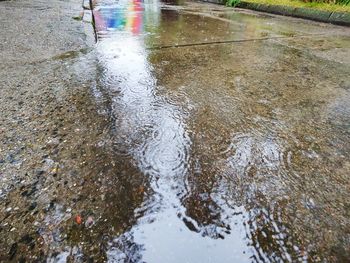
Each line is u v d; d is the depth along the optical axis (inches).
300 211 39.3
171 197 41.0
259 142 54.4
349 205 40.4
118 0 273.9
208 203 40.3
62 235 34.5
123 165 46.6
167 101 68.9
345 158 50.7
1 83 72.8
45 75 79.5
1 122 56.4
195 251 33.7
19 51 97.0
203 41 124.9
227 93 74.9
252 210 39.3
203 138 55.1
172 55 103.1
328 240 35.1
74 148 50.1
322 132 58.6
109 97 69.1
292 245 34.5
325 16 183.9
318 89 79.3
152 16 187.3
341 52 115.6
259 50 114.6
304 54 111.3
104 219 37.0
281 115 64.9
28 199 39.3
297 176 45.9
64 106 63.7
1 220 36.0
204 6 258.7
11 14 153.4
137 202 39.8
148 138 54.0
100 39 120.3
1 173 43.6
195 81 81.4
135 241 34.4
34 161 46.4
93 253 32.6
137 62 94.0
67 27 133.3
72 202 39.2
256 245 34.5
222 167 47.3
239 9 243.8
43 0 213.8
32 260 31.5
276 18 197.3
